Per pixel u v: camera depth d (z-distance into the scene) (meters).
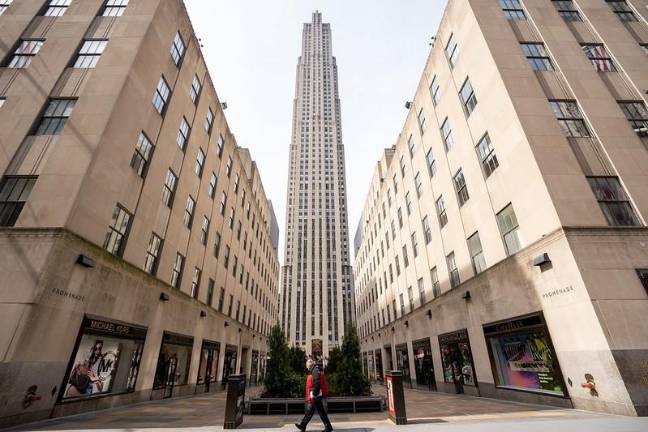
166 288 16.97
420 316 24.11
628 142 12.77
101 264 11.91
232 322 29.69
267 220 51.47
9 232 10.01
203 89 23.08
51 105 13.08
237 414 8.07
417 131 25.38
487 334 14.84
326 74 144.38
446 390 18.97
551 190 11.62
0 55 13.92
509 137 13.88
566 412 9.35
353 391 11.69
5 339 8.65
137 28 15.55
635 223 11.21
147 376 14.95
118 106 13.30
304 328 95.62
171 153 18.14
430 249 22.92
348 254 110.81
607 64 15.24
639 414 8.18
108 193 12.63
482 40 15.89
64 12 15.62
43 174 11.26
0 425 8.01
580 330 9.93
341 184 122.00
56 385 9.69
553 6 16.97
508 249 14.05
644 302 9.64
